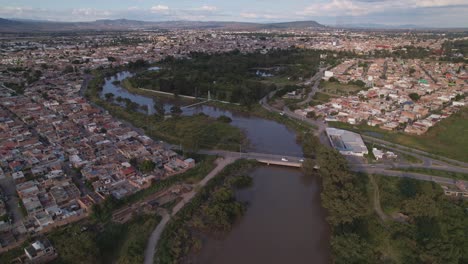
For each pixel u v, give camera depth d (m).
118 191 147.12
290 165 184.25
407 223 128.75
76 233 116.31
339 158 160.25
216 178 164.00
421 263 108.00
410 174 171.75
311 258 115.88
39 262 105.69
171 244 117.31
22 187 144.00
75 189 146.38
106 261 110.69
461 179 165.88
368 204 142.38
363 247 112.69
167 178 160.88
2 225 120.44
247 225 133.62
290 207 147.50
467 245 114.06
